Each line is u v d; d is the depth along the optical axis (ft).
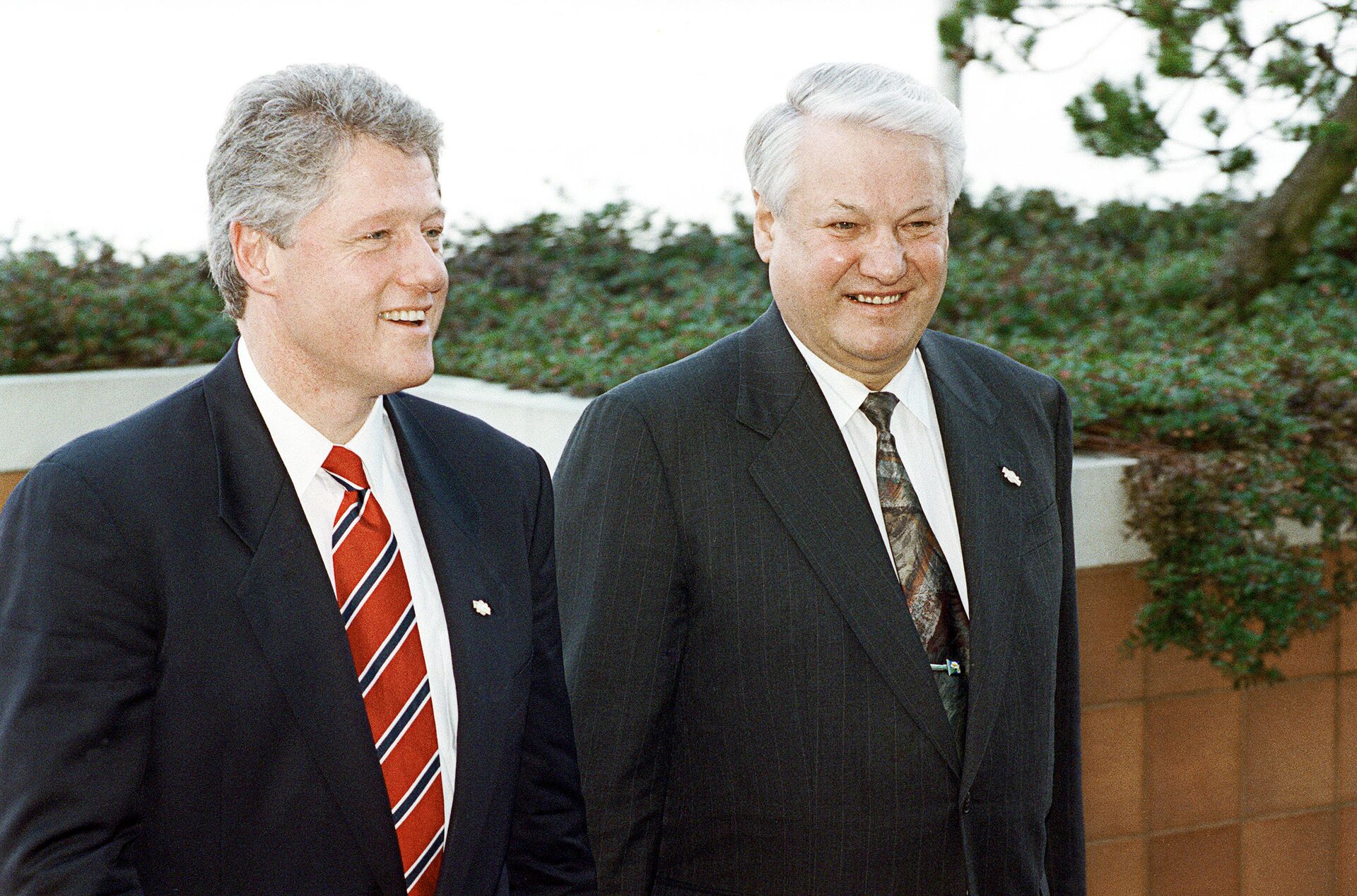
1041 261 18.45
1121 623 11.58
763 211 7.38
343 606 5.36
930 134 6.82
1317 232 18.99
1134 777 11.74
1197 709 11.89
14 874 4.71
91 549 4.95
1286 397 12.21
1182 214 21.71
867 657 6.77
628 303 18.61
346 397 5.41
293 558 5.24
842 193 6.73
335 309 5.15
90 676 4.88
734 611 6.84
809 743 6.75
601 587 6.88
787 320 7.16
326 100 5.12
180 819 5.05
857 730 6.74
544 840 5.97
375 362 5.24
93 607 4.91
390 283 5.19
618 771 6.82
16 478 14.37
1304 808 12.31
